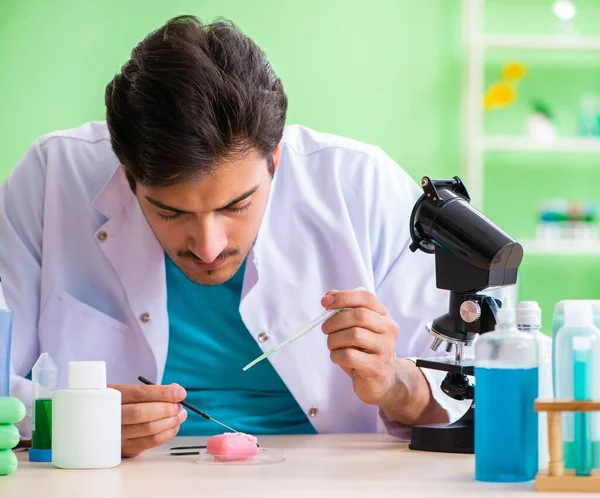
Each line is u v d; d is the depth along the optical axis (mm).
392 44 4621
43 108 4465
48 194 2135
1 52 4449
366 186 2170
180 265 1842
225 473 1359
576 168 4758
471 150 4543
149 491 1204
